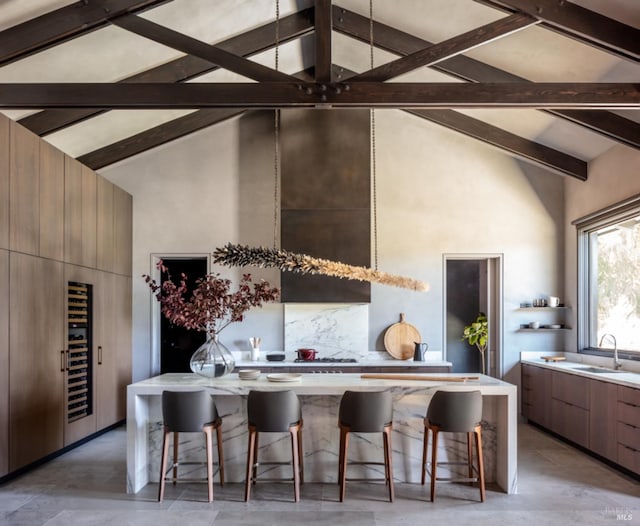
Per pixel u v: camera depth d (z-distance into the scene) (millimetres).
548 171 7039
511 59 5055
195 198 7023
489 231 7020
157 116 6297
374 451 4355
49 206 4938
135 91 4094
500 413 4270
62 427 5137
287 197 6496
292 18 5520
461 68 5289
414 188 7059
